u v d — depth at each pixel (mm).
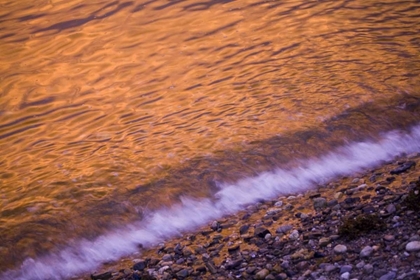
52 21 25375
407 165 12656
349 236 9898
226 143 14523
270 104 16266
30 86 19688
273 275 9469
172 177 13484
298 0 24766
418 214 10070
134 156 14555
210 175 13422
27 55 22344
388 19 21859
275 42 20703
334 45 19828
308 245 10133
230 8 24594
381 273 8688
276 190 12805
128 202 12820
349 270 8992
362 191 11914
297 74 17922
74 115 17484
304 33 21219
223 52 20453
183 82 18688
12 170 14602
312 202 12008
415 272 8406
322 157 13688
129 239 11844
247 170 13500
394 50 18875
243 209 12336
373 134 14281
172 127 15859
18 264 11406
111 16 25250
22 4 27859
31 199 13164
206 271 10203
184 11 24797
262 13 23672
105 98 18344
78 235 12055
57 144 15844
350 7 23453
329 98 16047
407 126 14438
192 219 12219
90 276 10961
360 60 18328
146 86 18781
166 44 21828
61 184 13625
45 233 12078
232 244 10938
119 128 16312
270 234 10883
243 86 17719
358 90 16234
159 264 10711
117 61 20953
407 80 16500
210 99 17203
